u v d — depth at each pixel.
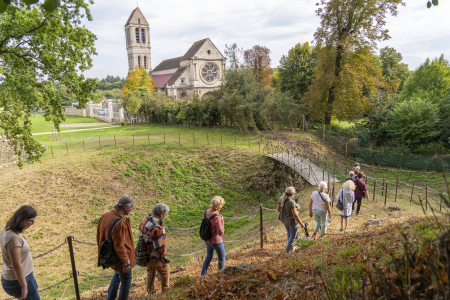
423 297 1.69
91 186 19.34
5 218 15.69
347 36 28.09
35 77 13.18
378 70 29.17
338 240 6.04
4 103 13.66
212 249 5.56
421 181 18.75
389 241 4.06
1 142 20.62
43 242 14.48
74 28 12.67
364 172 21.62
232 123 35.34
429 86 34.16
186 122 38.09
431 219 4.61
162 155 23.36
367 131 28.62
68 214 16.83
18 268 3.57
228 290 3.73
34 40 12.25
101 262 4.06
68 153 23.75
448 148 23.38
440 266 1.75
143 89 47.53
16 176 19.19
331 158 24.20
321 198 7.27
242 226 15.44
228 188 19.67
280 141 26.20
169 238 15.19
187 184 20.30
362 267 2.78
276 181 19.33
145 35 87.50
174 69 70.38
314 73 33.56
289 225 6.59
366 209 11.78
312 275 3.45
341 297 2.16
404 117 24.72
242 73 36.31
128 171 21.27
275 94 33.94
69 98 69.25
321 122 34.66
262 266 4.52
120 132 34.78
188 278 5.18
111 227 4.06
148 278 4.91
